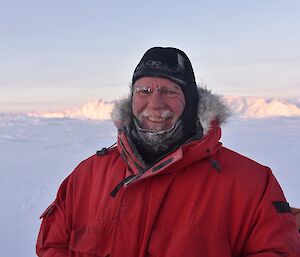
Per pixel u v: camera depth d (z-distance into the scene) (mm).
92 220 1722
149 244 1579
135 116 1727
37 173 17938
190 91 1698
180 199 1609
